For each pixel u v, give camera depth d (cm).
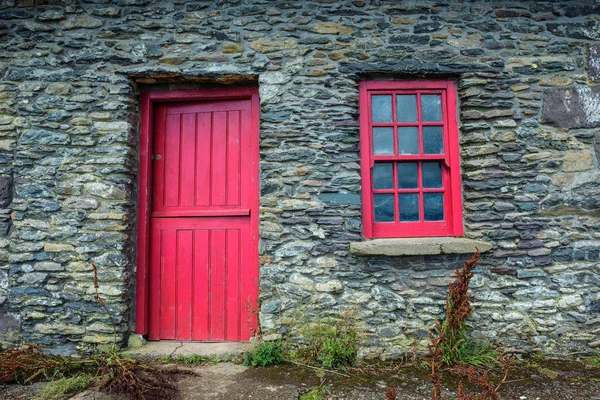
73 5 333
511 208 325
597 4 342
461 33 337
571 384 269
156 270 345
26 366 277
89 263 320
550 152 329
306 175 324
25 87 328
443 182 344
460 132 340
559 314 318
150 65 329
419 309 317
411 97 347
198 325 342
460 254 321
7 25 333
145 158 344
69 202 322
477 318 319
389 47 333
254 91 346
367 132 339
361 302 317
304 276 319
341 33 334
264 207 322
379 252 310
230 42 333
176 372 286
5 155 327
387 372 290
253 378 281
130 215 333
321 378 281
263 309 317
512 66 335
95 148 325
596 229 325
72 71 329
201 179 350
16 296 318
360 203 325
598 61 336
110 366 289
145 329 337
